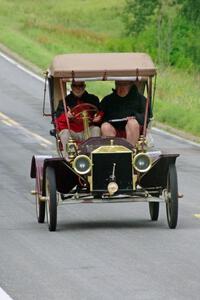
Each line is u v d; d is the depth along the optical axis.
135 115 28.27
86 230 27.03
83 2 172.12
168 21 135.00
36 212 30.33
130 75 28.12
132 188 27.42
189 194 35.50
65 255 22.78
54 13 158.88
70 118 28.23
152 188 27.97
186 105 69.50
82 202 27.22
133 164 27.23
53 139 54.94
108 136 27.75
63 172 27.50
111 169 27.31
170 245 24.05
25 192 36.19
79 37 129.12
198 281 19.47
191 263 21.52
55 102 29.14
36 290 18.75
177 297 17.95
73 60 28.45
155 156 27.84
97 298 17.94
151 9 142.62
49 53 102.94
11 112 67.62
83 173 27.19
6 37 107.62
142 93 29.23
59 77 28.19
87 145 27.56
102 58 28.55
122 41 132.50
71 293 18.42
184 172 42.41
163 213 30.67
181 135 58.84
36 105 71.44
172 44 129.25
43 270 20.88
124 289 18.73
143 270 20.70
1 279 19.92
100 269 20.89
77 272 20.58
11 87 80.75
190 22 133.88
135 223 28.38
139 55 28.72
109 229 27.12
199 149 52.41
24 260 22.17
